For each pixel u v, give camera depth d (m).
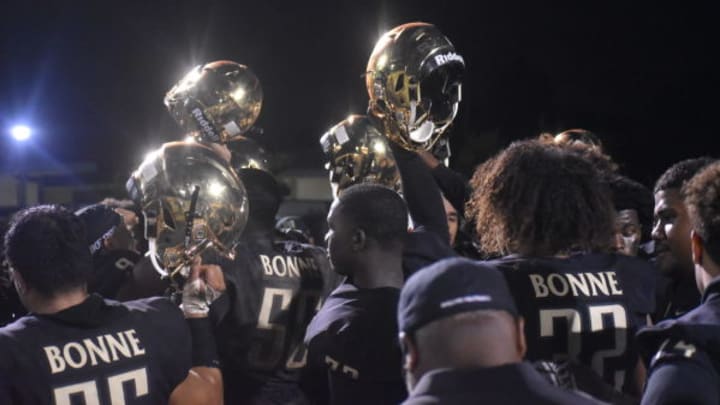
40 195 18.61
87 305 2.38
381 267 2.54
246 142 3.89
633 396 2.35
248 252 3.11
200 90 3.15
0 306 3.31
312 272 3.28
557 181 2.33
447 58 2.85
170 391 2.48
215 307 2.98
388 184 3.23
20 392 2.22
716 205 1.93
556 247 2.36
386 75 2.87
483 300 1.49
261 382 3.13
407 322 1.52
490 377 1.46
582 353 2.27
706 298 1.93
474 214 2.67
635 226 3.33
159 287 3.31
